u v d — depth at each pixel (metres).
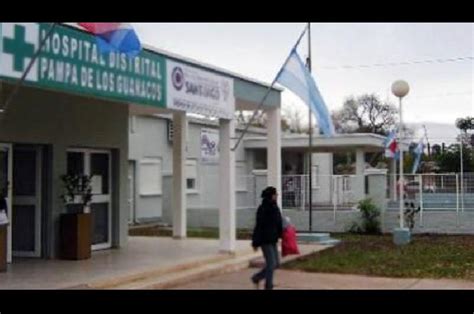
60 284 11.23
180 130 20.17
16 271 12.60
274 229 11.94
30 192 14.59
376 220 24.88
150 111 18.06
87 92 10.79
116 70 11.53
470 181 24.78
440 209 24.92
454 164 47.34
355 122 58.81
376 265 15.72
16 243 14.66
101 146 16.11
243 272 14.39
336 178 26.75
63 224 14.38
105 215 16.58
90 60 10.85
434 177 25.20
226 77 15.66
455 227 24.61
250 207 26.72
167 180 27.69
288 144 33.91
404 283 13.29
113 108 16.55
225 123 15.77
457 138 55.25
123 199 16.91
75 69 10.51
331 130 16.16
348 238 22.72
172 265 13.41
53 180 14.53
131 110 17.80
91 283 11.37
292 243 13.20
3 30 9.22
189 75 14.02
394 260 16.59
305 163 39.28
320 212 25.81
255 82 17.42
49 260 14.15
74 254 14.22
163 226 26.08
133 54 10.72
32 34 9.65
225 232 15.59
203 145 22.31
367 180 25.81
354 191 26.34
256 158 36.59
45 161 14.58
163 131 29.55
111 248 16.52
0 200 12.71
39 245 14.48
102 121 16.14
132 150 27.42
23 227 14.64
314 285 12.95
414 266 15.60
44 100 14.30
